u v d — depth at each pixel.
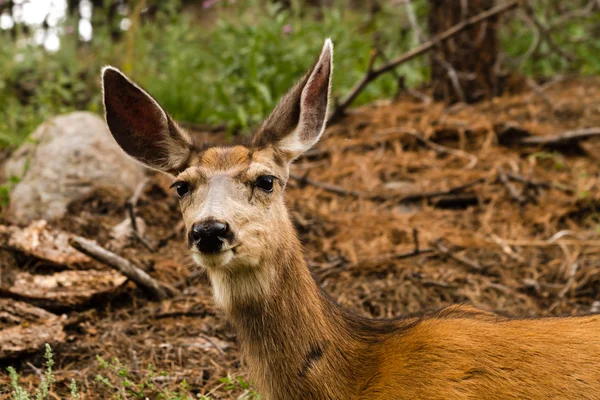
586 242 11.56
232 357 9.09
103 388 8.45
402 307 10.23
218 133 15.38
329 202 12.89
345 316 7.40
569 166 13.70
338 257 11.12
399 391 6.77
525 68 18.88
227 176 7.13
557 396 6.45
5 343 8.80
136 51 17.72
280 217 7.23
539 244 11.59
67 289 9.73
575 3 20.84
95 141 12.72
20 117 15.38
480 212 12.57
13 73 17.16
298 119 7.45
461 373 6.65
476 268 10.98
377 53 14.90
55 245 10.23
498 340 6.74
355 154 14.24
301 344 7.09
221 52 16.69
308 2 22.89
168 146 7.69
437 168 13.73
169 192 12.80
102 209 12.12
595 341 6.62
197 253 6.86
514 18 19.69
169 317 9.84
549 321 6.90
